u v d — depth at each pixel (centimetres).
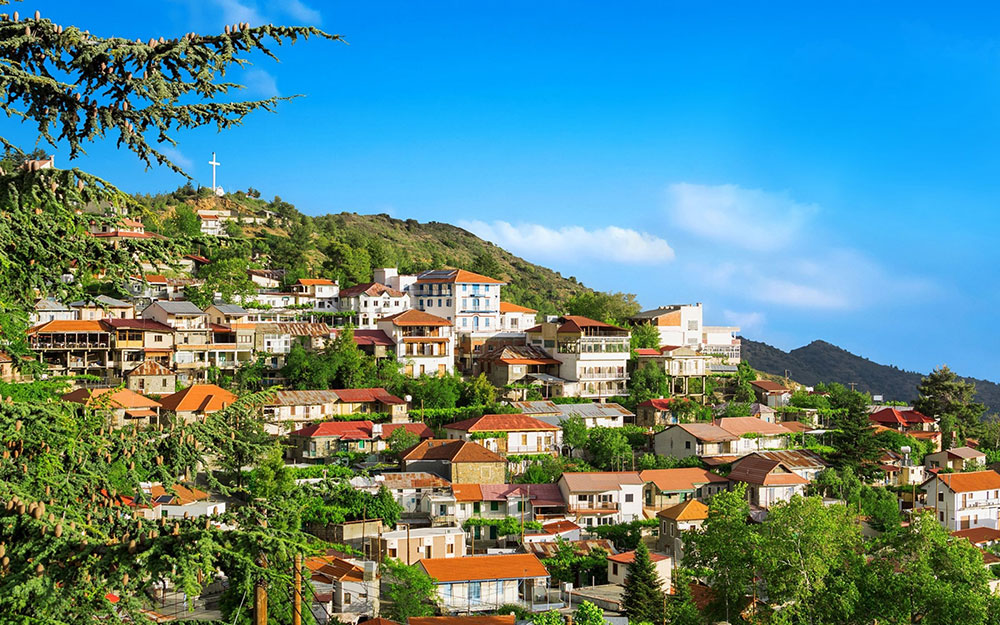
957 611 5038
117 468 2133
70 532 1748
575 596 7425
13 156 2008
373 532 7725
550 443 10594
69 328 10588
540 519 8900
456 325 14425
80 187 2002
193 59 1964
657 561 7600
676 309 16400
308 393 10744
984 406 14788
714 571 5966
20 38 1834
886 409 14125
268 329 12112
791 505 5697
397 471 9406
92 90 1931
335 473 8919
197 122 2030
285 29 2025
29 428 1973
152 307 11688
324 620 5572
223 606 3816
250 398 2358
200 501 6825
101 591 1733
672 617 6119
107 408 2233
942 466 12131
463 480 9119
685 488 9662
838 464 10956
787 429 11819
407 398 11162
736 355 17088
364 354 12000
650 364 13438
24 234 1970
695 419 12138
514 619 5766
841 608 5203
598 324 13288
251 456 2400
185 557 1708
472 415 11338
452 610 6662
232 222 19662
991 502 10256
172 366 11206
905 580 5206
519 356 13200
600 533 8856
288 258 17050
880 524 9556
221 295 12850
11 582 1655
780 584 5491
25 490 1858
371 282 15988
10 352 2370
